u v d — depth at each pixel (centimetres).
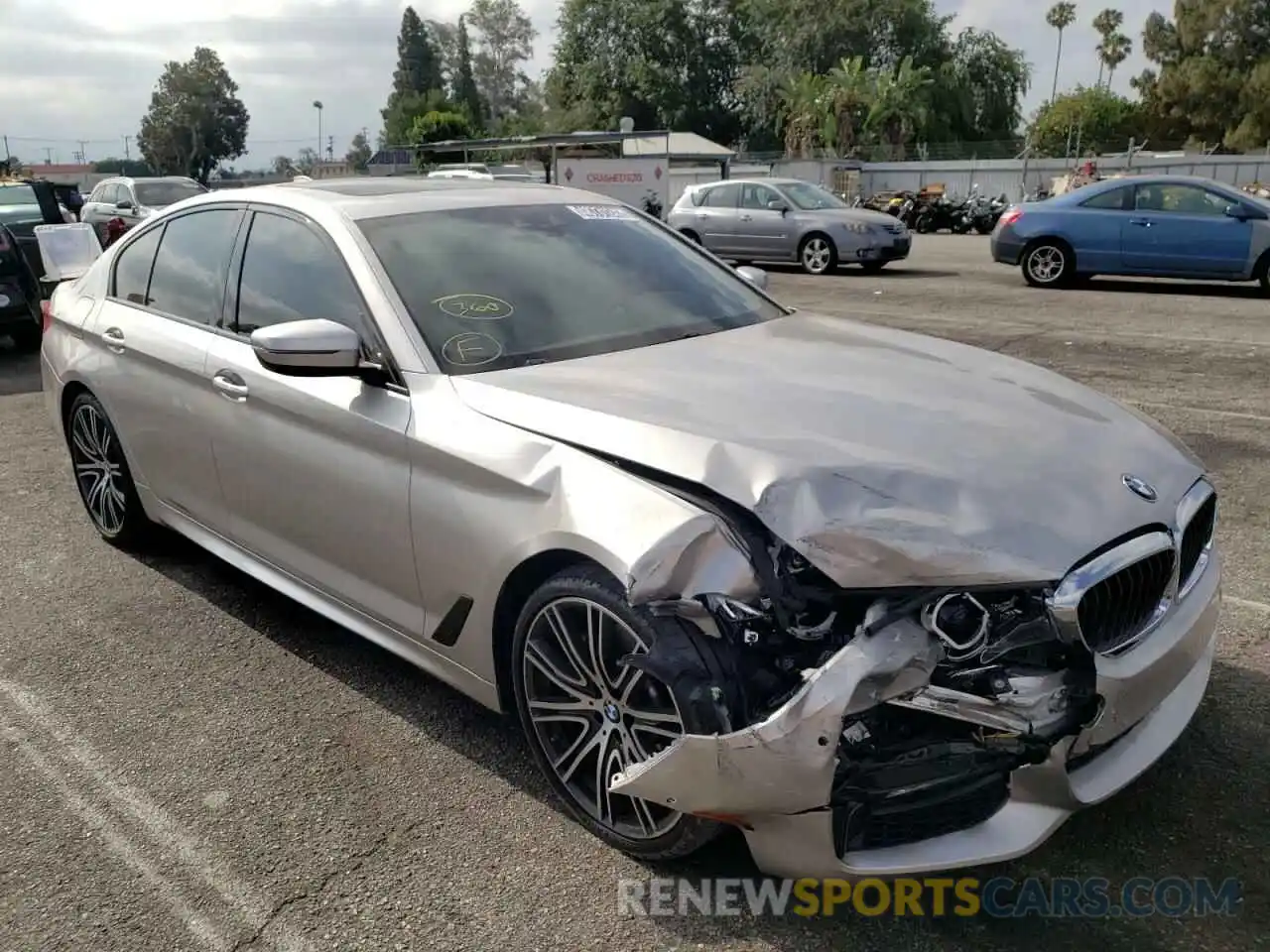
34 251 1136
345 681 376
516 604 292
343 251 352
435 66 10262
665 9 6344
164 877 278
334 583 353
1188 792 297
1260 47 6184
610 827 279
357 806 304
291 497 357
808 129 5375
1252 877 265
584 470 264
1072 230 1371
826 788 225
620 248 401
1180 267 1321
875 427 270
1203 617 277
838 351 345
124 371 439
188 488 420
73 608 439
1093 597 239
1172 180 1333
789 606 235
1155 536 254
